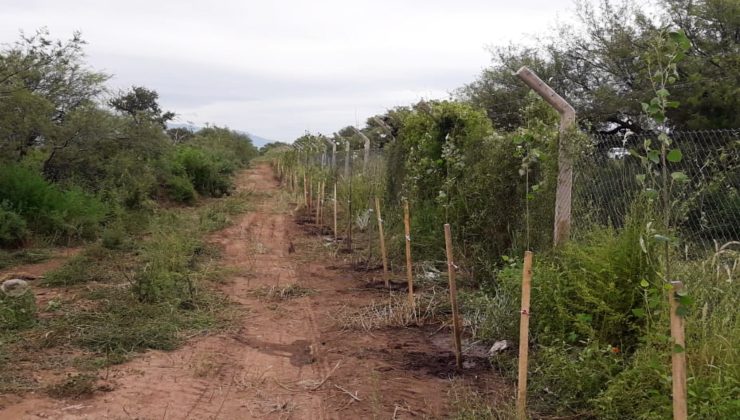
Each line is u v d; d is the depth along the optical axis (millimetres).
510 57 16922
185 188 18969
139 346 5785
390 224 11078
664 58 3400
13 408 4301
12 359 5238
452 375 5145
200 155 22828
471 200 8195
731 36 12680
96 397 4574
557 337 5047
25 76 12188
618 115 13914
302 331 6598
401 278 8781
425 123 10672
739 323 4078
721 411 3418
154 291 7121
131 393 4688
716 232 5086
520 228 7195
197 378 5105
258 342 6191
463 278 7988
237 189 26359
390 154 12445
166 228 11984
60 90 14070
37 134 13133
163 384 4918
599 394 4082
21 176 11430
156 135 17516
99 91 14961
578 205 6188
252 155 58375
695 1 13086
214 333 6367
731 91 11375
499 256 7523
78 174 14391
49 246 10938
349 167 19828
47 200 11516
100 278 8422
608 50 14406
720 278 4523
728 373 3705
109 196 14047
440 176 9805
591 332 4605
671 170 5480
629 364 4344
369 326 6613
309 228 14656
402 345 5977
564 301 5117
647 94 12555
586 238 5754
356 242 12078
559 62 15742
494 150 7672
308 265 10203
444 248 8977
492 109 16641
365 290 8297
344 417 4402
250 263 10281
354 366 5422
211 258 10391
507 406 4195
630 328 4672
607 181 6125
